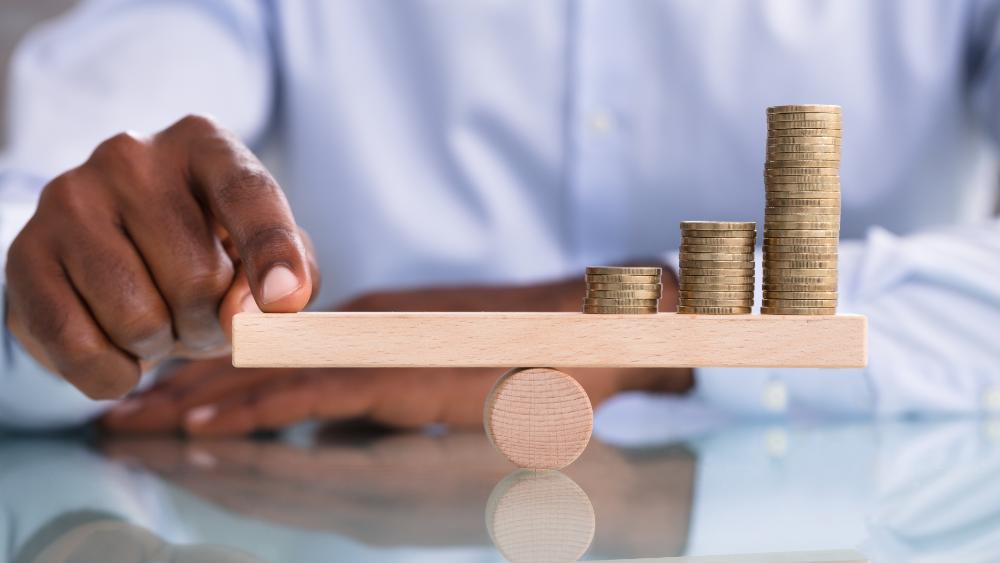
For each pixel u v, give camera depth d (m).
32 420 0.94
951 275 1.08
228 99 1.62
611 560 0.45
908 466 0.73
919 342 1.06
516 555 0.46
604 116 1.60
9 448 0.87
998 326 1.06
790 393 1.04
